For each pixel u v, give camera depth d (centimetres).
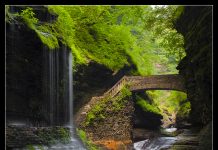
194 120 2902
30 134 2439
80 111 4003
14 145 2261
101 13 4531
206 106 2273
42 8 3047
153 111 4762
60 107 3106
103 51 4550
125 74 4797
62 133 2836
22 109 2548
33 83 2686
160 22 3866
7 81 2414
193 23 2538
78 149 2961
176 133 4141
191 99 2939
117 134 3812
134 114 4519
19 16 2588
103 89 4441
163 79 4003
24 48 2591
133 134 4275
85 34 4472
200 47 2317
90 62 4209
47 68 2861
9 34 2448
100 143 3603
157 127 4878
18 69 2523
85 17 4509
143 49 5438
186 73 3067
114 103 3894
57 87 3053
